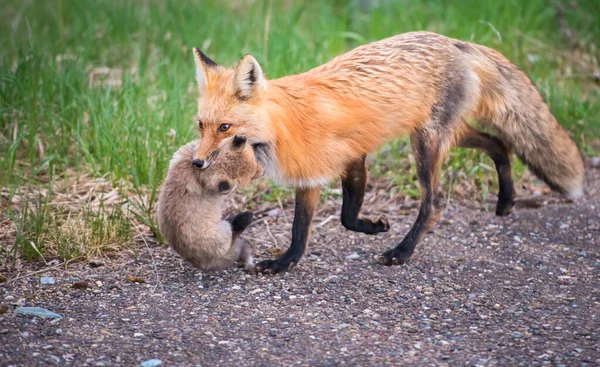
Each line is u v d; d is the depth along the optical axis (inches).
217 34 538.9
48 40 521.0
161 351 233.3
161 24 547.8
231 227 293.4
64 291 278.7
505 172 361.4
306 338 244.5
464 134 347.3
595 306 271.1
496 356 232.2
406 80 312.3
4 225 333.1
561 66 533.3
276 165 292.0
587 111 468.8
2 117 409.1
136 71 478.0
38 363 222.5
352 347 238.4
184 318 258.4
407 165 415.5
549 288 289.6
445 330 251.9
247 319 258.7
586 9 582.6
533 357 231.0
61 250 308.7
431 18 576.7
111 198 363.3
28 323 249.8
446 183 401.4
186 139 382.0
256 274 300.7
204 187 278.5
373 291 285.4
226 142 277.3
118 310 263.4
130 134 387.9
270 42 507.5
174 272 301.0
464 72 324.2
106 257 312.5
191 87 469.4
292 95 294.4
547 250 332.5
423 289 287.9
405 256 314.7
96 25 550.6
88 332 244.8
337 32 557.3
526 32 551.5
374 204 388.8
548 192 411.5
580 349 235.8
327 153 297.6
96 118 402.3
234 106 279.9
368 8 601.9
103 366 222.7
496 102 336.8
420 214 322.0
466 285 292.5
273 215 370.6
